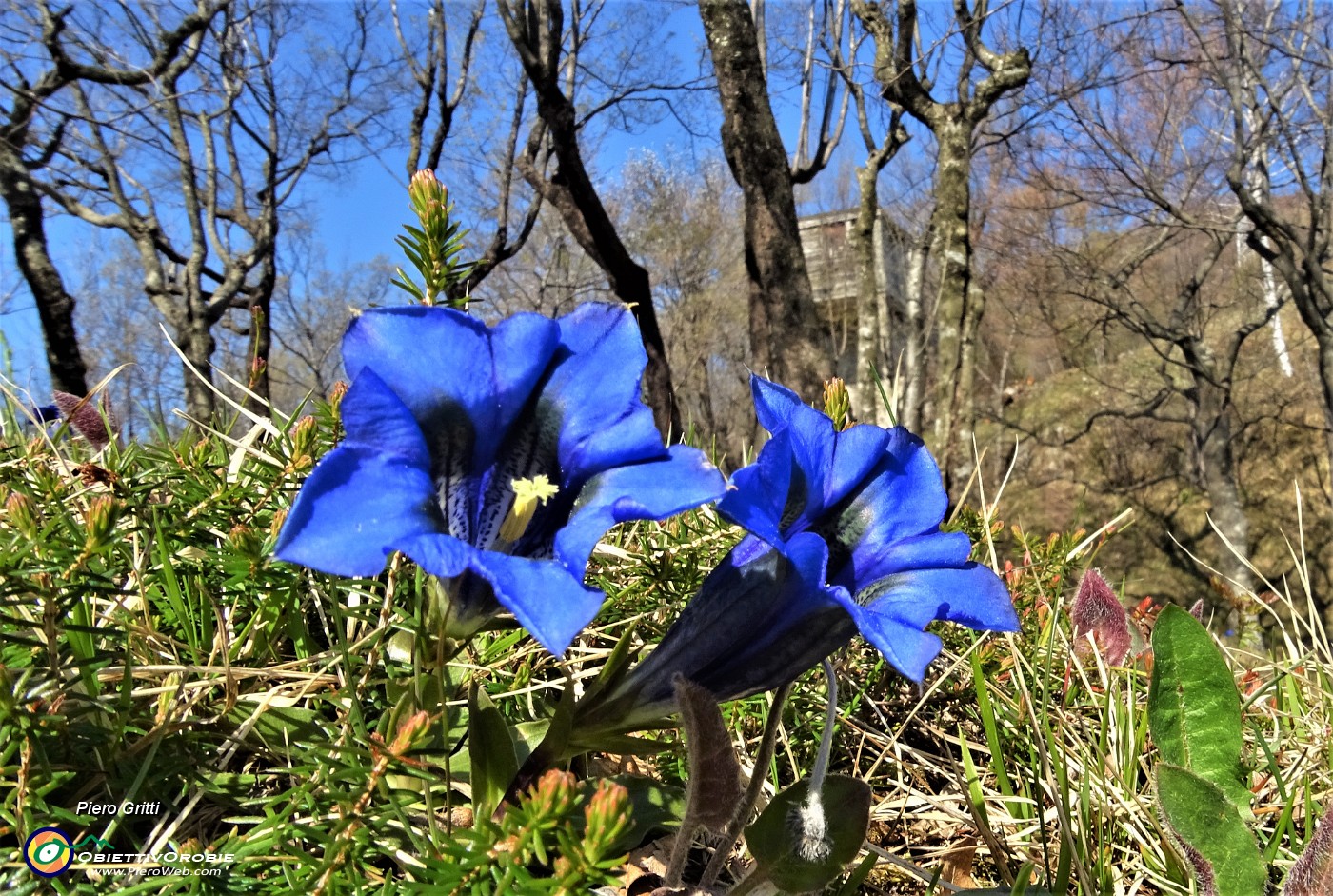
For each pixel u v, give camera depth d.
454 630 0.11
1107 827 0.16
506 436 0.11
